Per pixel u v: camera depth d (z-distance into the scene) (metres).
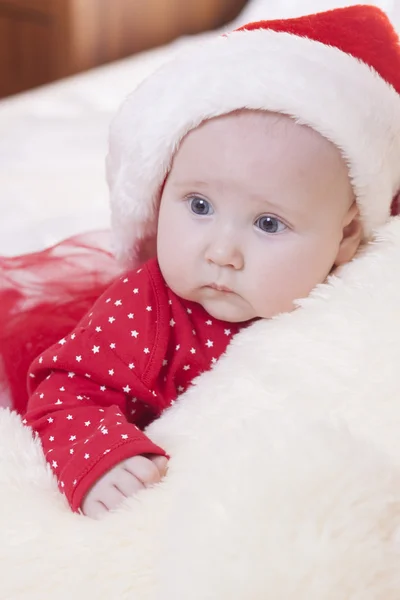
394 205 0.76
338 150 0.65
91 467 0.59
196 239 0.67
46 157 1.34
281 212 0.65
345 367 0.58
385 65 0.70
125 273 0.81
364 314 0.61
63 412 0.68
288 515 0.44
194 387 0.69
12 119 1.51
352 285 0.65
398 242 0.68
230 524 0.44
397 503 0.45
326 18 0.70
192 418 0.64
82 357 0.71
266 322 0.69
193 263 0.68
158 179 0.72
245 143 0.64
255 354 0.65
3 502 0.58
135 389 0.71
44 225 1.08
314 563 0.42
